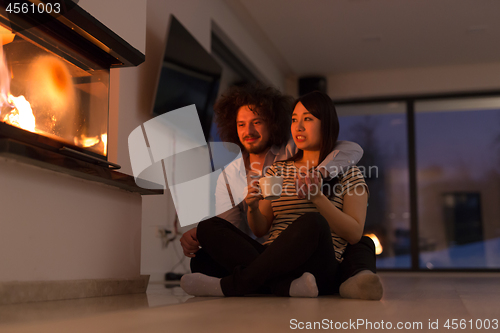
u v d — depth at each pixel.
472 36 5.02
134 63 1.79
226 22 4.35
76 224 1.50
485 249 5.73
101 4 1.62
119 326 0.81
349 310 1.04
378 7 4.43
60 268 1.42
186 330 0.76
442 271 5.77
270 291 1.51
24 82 1.31
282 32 4.95
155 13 3.11
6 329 0.78
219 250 1.50
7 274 1.22
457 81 5.88
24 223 1.28
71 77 1.52
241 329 0.77
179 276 3.19
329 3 4.36
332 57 5.62
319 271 1.43
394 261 5.91
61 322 0.87
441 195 5.93
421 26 4.79
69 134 1.49
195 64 3.39
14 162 1.26
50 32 1.42
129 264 1.79
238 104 2.22
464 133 5.98
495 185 5.82
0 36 1.23
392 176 6.09
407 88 6.00
